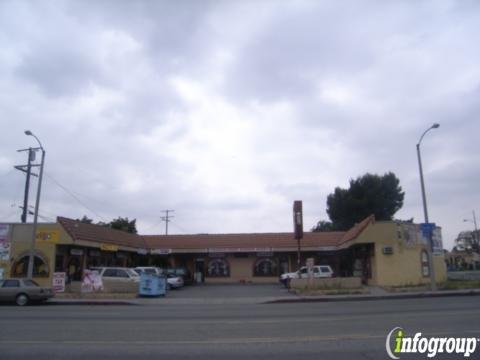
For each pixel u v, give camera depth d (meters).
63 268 35.38
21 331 13.16
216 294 32.44
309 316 16.55
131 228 64.44
